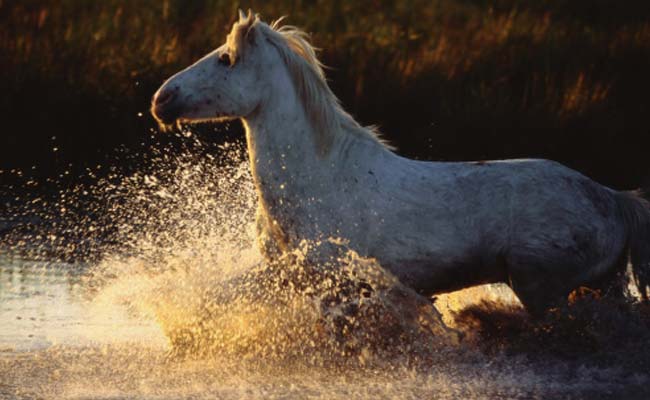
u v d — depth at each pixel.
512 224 11.81
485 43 32.06
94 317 14.88
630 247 12.23
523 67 30.53
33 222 20.53
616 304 12.23
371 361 12.37
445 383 11.54
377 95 27.30
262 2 34.34
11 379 11.74
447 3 38.59
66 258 18.31
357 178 12.01
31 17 29.33
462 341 12.47
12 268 17.53
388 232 11.88
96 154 24.69
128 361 12.70
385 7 36.72
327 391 11.25
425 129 26.67
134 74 26.58
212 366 12.52
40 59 26.61
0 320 14.49
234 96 12.05
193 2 33.00
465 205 11.88
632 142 27.59
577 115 27.50
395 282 12.02
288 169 12.10
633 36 33.72
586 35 34.22
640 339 12.05
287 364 12.50
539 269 11.82
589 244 11.89
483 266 11.98
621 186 26.92
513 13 35.69
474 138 26.56
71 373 12.09
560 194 11.88
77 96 25.61
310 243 12.07
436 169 12.17
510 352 12.34
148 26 30.23
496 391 11.18
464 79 29.20
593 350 12.12
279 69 12.11
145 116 25.66
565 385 11.38
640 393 11.05
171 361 12.77
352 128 12.30
